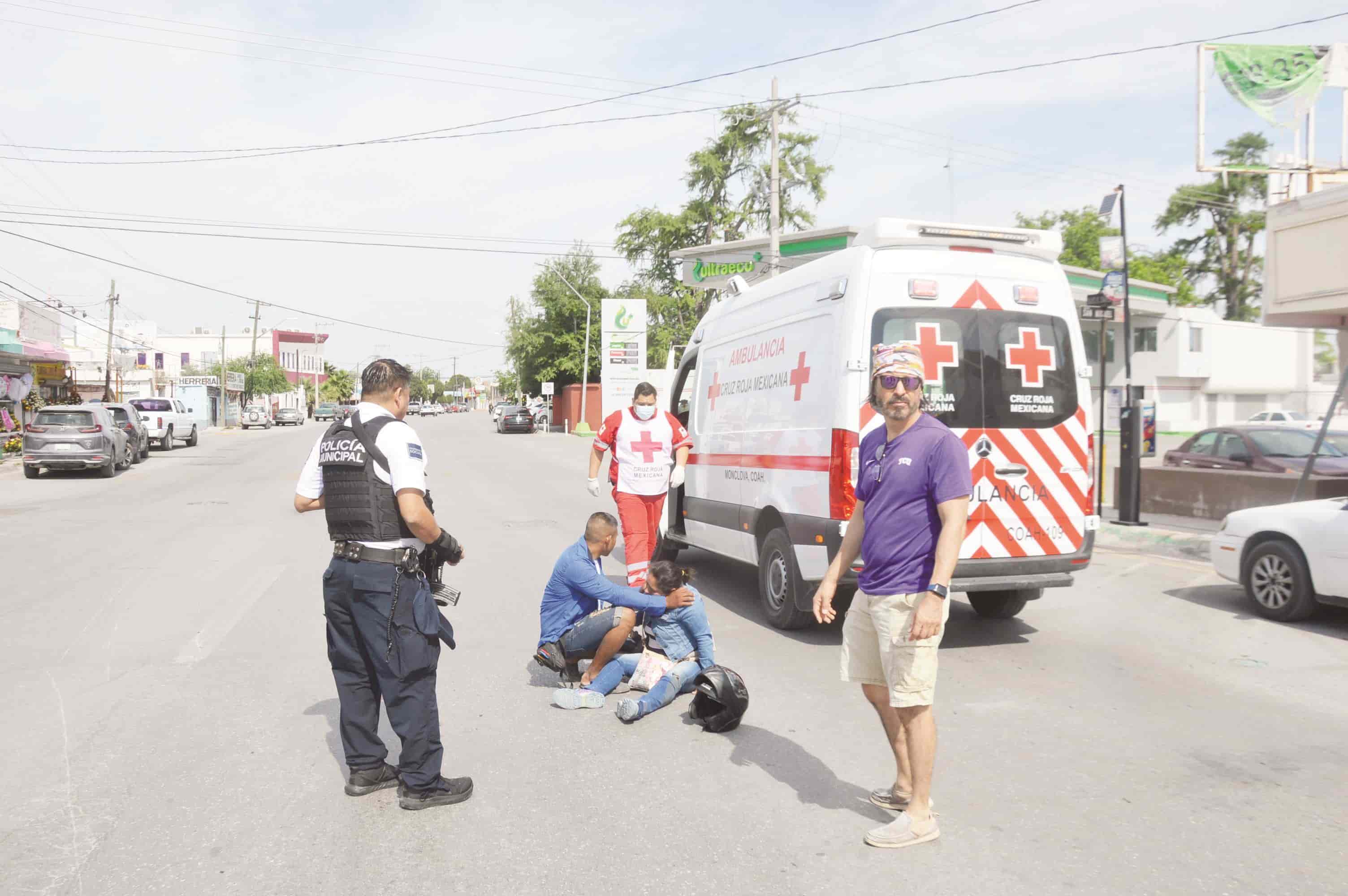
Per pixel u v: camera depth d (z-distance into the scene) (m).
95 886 3.23
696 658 5.39
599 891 3.19
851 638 3.74
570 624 5.59
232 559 10.20
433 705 3.89
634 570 7.25
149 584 8.76
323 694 5.46
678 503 9.70
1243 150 46.12
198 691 5.50
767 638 6.87
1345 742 4.66
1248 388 44.06
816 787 4.10
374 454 3.79
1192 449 14.01
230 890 3.20
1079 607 7.83
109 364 39.50
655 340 49.03
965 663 6.16
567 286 55.44
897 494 3.50
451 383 177.75
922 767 3.52
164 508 15.13
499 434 46.53
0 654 6.30
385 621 3.77
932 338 6.29
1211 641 6.70
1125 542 10.98
